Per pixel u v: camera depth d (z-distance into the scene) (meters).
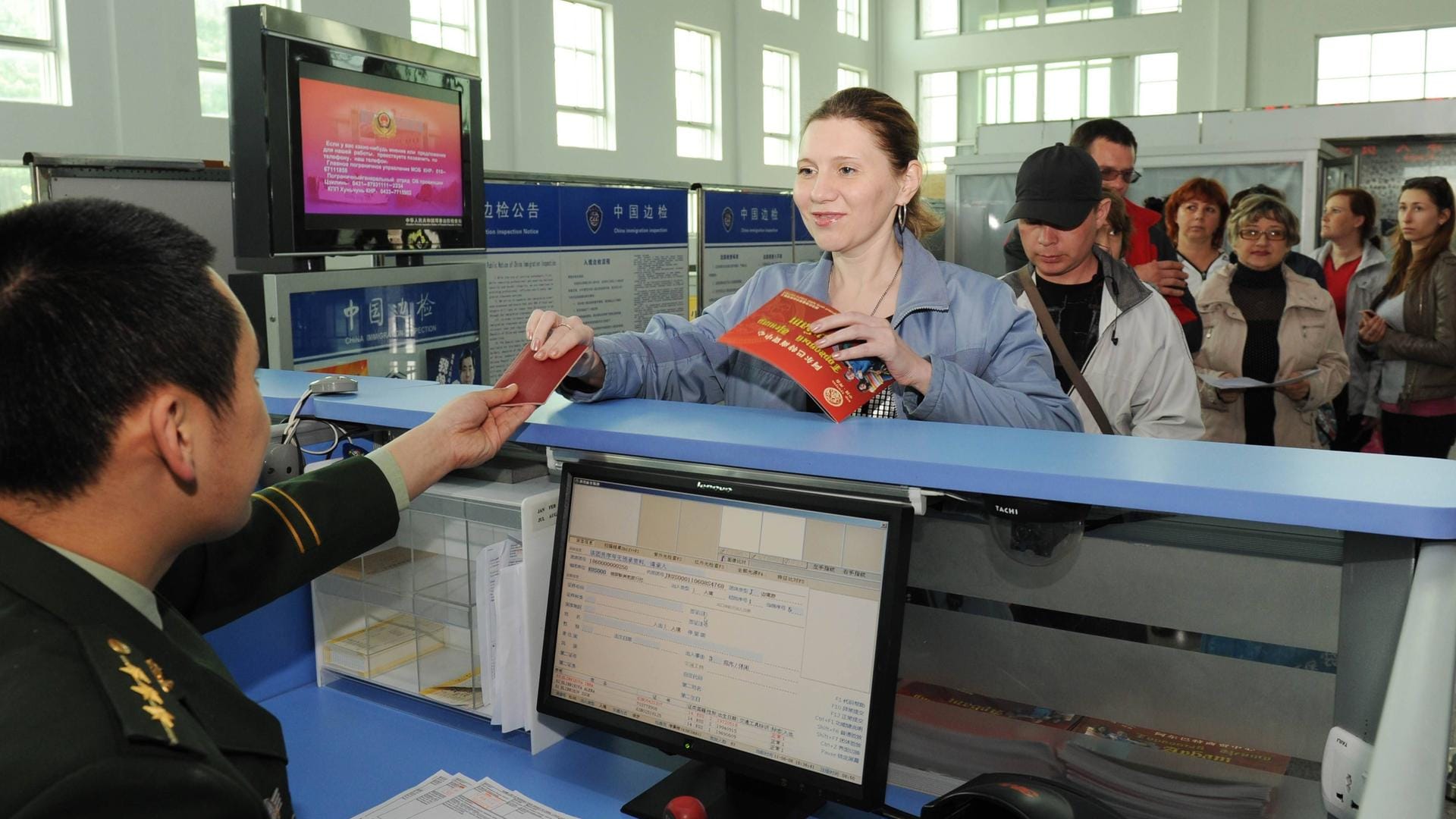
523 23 10.21
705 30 12.91
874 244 1.69
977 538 1.22
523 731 1.38
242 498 0.73
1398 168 4.32
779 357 1.29
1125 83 15.16
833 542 1.10
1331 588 1.02
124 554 0.69
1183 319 3.29
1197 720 1.11
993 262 4.57
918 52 16.28
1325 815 1.04
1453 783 1.19
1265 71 14.04
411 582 1.45
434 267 3.10
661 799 1.20
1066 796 0.96
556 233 4.64
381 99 2.87
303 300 2.56
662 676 1.20
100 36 6.92
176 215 2.64
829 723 1.09
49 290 0.62
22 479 0.64
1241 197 4.14
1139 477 0.94
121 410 0.64
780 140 14.78
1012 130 5.03
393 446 1.25
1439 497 0.85
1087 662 1.17
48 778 0.54
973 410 1.37
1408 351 4.29
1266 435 3.75
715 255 5.60
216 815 0.60
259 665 1.50
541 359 1.38
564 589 1.28
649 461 1.27
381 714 1.46
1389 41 13.55
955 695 1.26
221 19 7.75
